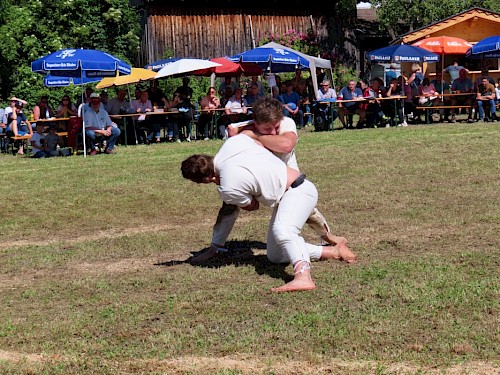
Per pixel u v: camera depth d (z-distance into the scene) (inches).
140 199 430.0
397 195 407.8
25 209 416.8
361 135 737.6
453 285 233.9
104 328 210.8
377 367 173.5
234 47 1226.6
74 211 406.0
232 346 190.5
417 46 943.7
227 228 285.1
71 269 286.2
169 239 331.0
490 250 280.7
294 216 245.0
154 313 222.2
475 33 1148.5
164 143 781.9
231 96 815.1
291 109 896.3
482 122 841.5
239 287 244.7
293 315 212.7
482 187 418.9
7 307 237.6
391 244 299.1
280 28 1261.1
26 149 777.6
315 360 180.1
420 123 882.8
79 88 1041.5
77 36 1098.1
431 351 183.3
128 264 289.7
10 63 1052.5
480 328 196.4
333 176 477.7
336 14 1325.0
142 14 1205.1
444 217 346.3
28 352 195.9
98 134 679.7
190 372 176.6
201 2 1197.1
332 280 246.5
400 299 223.3
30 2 1077.1
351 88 856.9
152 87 839.7
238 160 246.5
